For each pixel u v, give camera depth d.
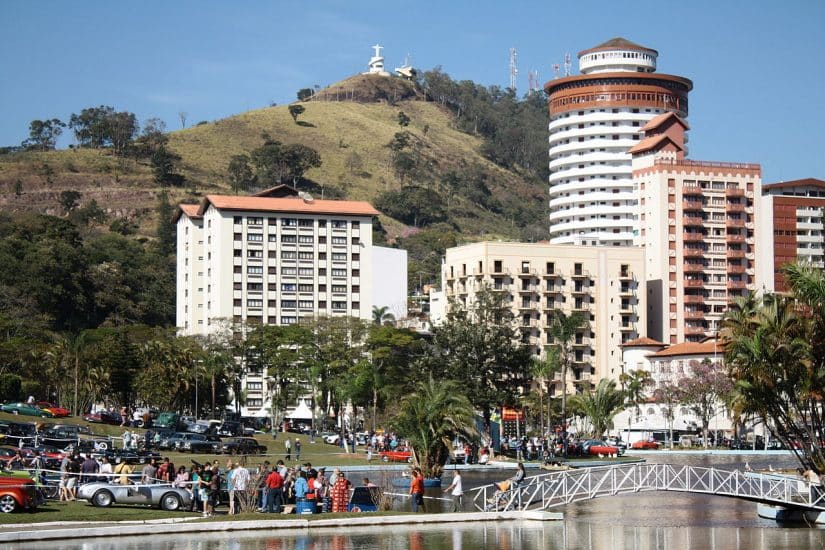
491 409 164.25
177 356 182.88
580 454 164.38
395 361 192.88
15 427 112.75
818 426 87.12
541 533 67.56
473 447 144.12
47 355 176.00
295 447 140.88
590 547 62.78
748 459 157.38
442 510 81.38
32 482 66.56
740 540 68.06
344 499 75.25
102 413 150.50
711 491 83.75
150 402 177.50
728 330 95.19
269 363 197.88
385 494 80.12
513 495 76.81
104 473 75.44
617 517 82.12
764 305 89.00
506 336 163.88
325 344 194.12
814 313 87.00
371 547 59.25
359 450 152.75
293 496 77.25
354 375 181.12
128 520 64.44
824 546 65.19
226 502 77.56
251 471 80.38
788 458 159.75
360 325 198.62
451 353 162.38
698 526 75.94
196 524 63.75
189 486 73.50
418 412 110.25
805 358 85.19
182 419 158.88
